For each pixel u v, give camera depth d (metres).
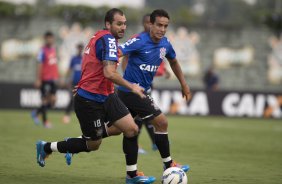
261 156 41.47
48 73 61.69
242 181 29.62
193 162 36.81
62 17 103.25
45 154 29.19
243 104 87.12
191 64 105.88
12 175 28.91
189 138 53.56
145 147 44.69
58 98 85.81
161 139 29.88
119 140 48.00
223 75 107.00
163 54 30.64
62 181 27.77
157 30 29.69
